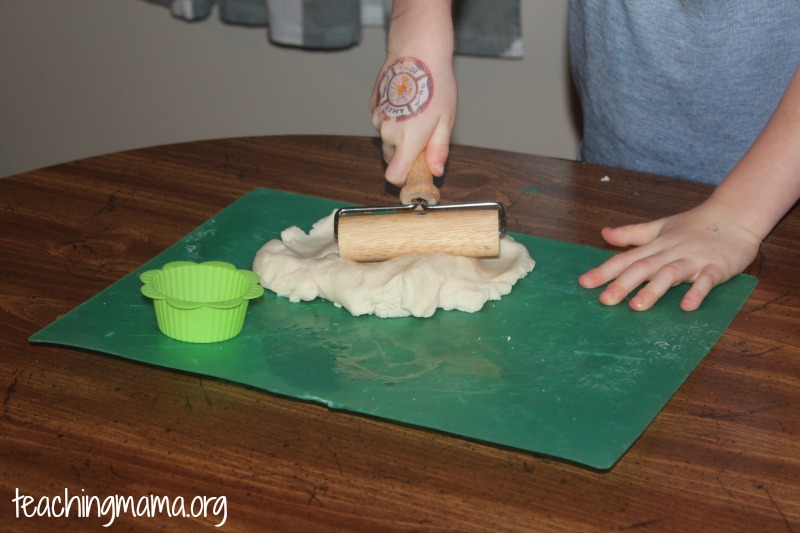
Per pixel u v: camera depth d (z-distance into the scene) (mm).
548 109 1953
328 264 896
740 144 1230
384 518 625
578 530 618
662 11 1195
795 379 788
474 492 650
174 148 1237
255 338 822
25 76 2330
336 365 783
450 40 1045
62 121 2355
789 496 652
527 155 1238
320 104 2119
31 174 1148
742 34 1159
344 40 1914
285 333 832
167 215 1061
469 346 818
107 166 1179
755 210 975
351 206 1063
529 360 796
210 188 1130
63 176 1147
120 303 870
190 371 768
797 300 914
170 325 805
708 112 1223
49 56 2287
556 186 1150
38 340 804
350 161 1211
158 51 2186
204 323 796
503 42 1844
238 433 705
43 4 2230
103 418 718
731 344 837
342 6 1891
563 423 710
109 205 1078
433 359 795
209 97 2197
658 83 1237
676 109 1244
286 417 725
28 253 967
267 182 1148
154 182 1141
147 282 832
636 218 1073
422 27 1031
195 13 2010
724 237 960
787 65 1169
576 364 792
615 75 1271
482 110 1996
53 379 764
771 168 976
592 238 1031
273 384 750
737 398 760
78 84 2295
